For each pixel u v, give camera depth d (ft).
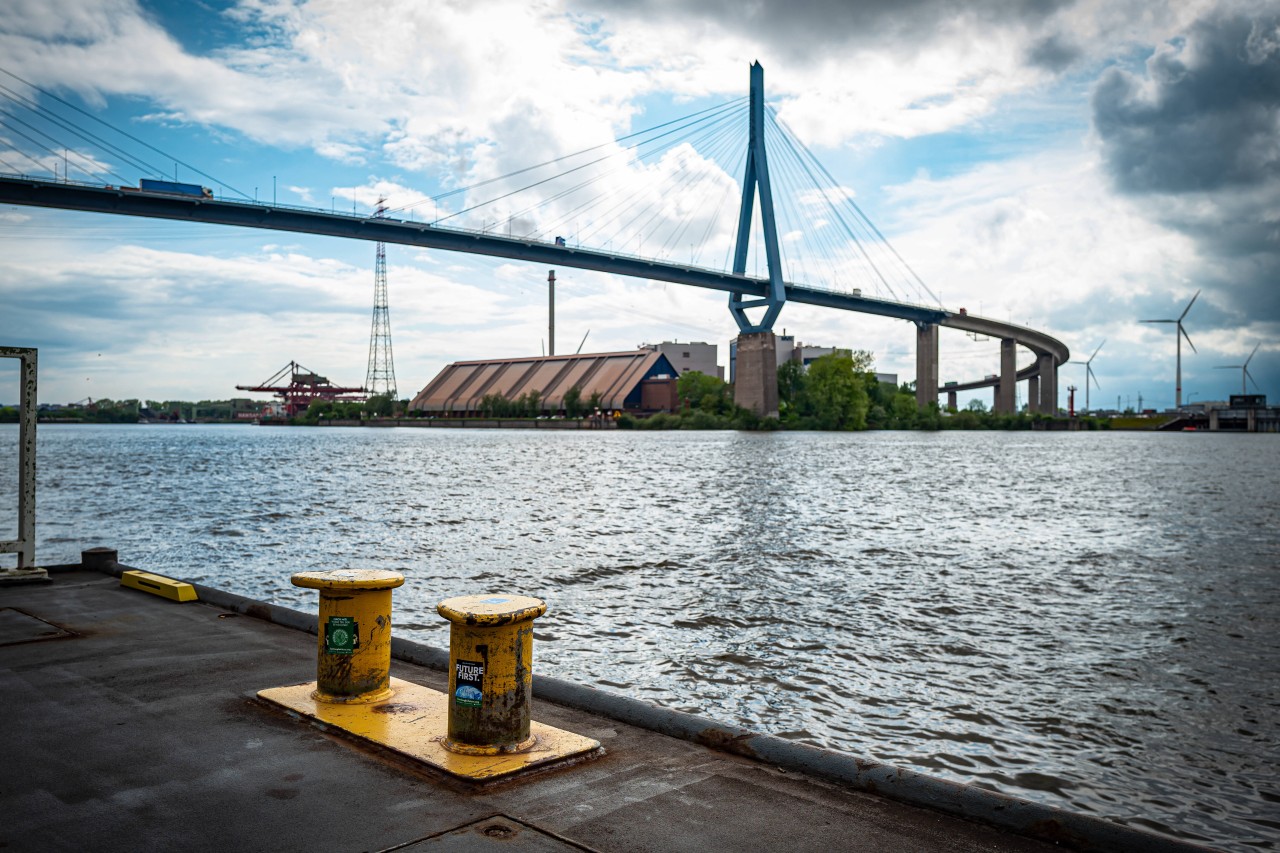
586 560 77.82
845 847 13.09
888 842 13.32
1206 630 53.93
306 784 15.14
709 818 14.02
